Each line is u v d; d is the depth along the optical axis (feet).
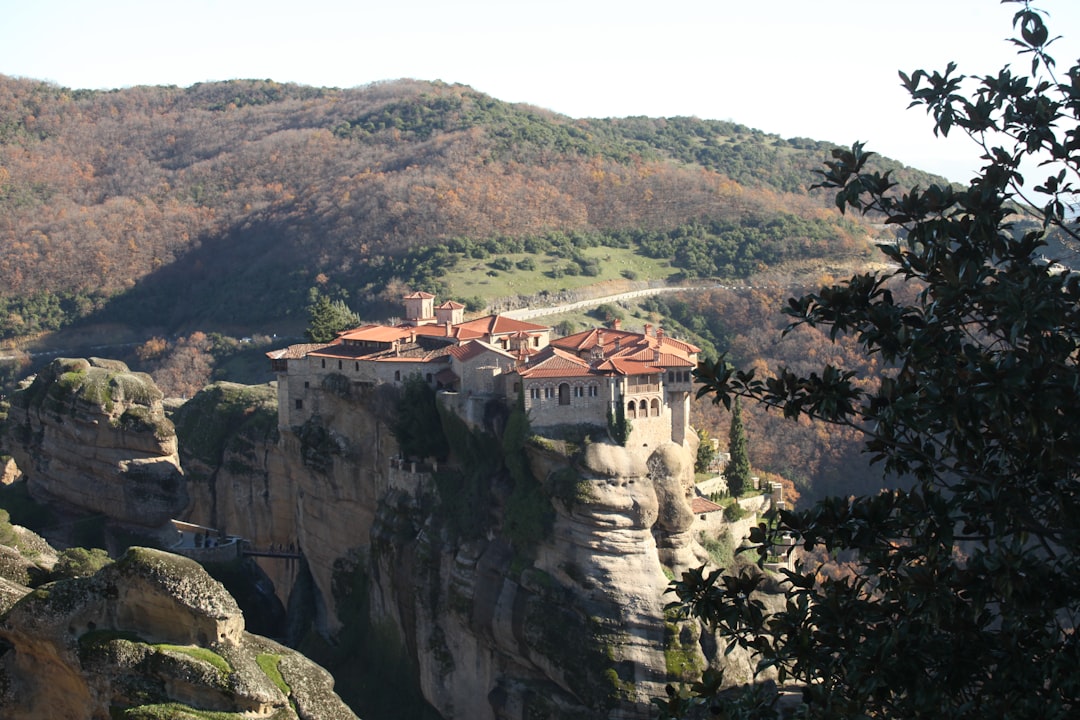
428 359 341.21
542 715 291.79
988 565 73.77
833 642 83.41
